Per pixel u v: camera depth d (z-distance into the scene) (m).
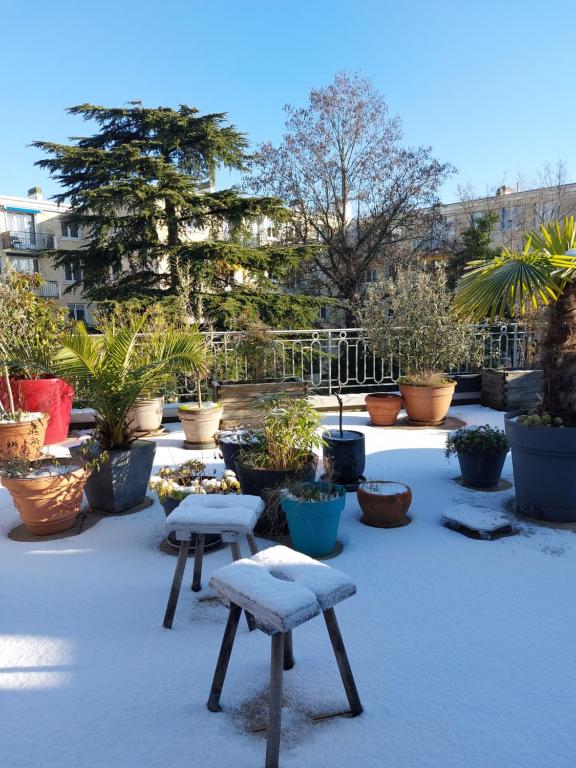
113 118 18.28
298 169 20.31
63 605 2.48
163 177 16.61
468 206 23.91
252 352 6.46
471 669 1.98
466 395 7.25
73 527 3.45
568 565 2.78
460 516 3.25
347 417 6.66
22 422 4.64
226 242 17.22
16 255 27.56
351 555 2.92
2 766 1.57
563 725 1.71
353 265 20.72
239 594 1.61
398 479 4.24
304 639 2.18
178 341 4.21
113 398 3.64
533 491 3.36
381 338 6.61
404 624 2.27
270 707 1.52
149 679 1.95
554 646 2.11
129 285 17.19
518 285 3.09
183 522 2.25
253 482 3.24
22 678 1.96
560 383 3.32
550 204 21.67
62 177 17.61
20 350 4.34
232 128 18.48
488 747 1.62
